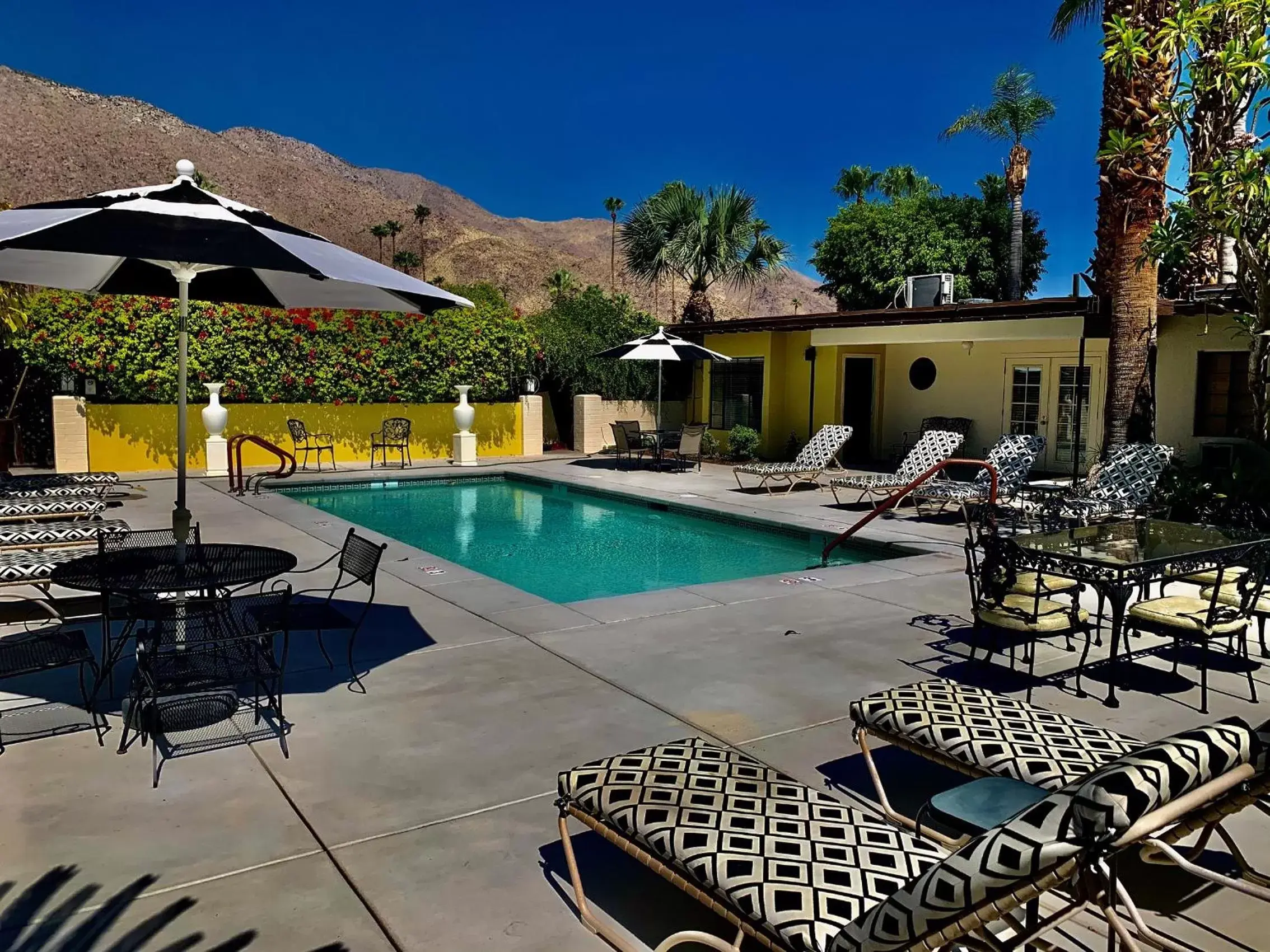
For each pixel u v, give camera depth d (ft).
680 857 8.13
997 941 6.80
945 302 53.57
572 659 17.92
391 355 59.36
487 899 9.66
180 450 16.53
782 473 43.32
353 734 14.05
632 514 42.70
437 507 45.09
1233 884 7.25
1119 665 17.67
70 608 18.10
